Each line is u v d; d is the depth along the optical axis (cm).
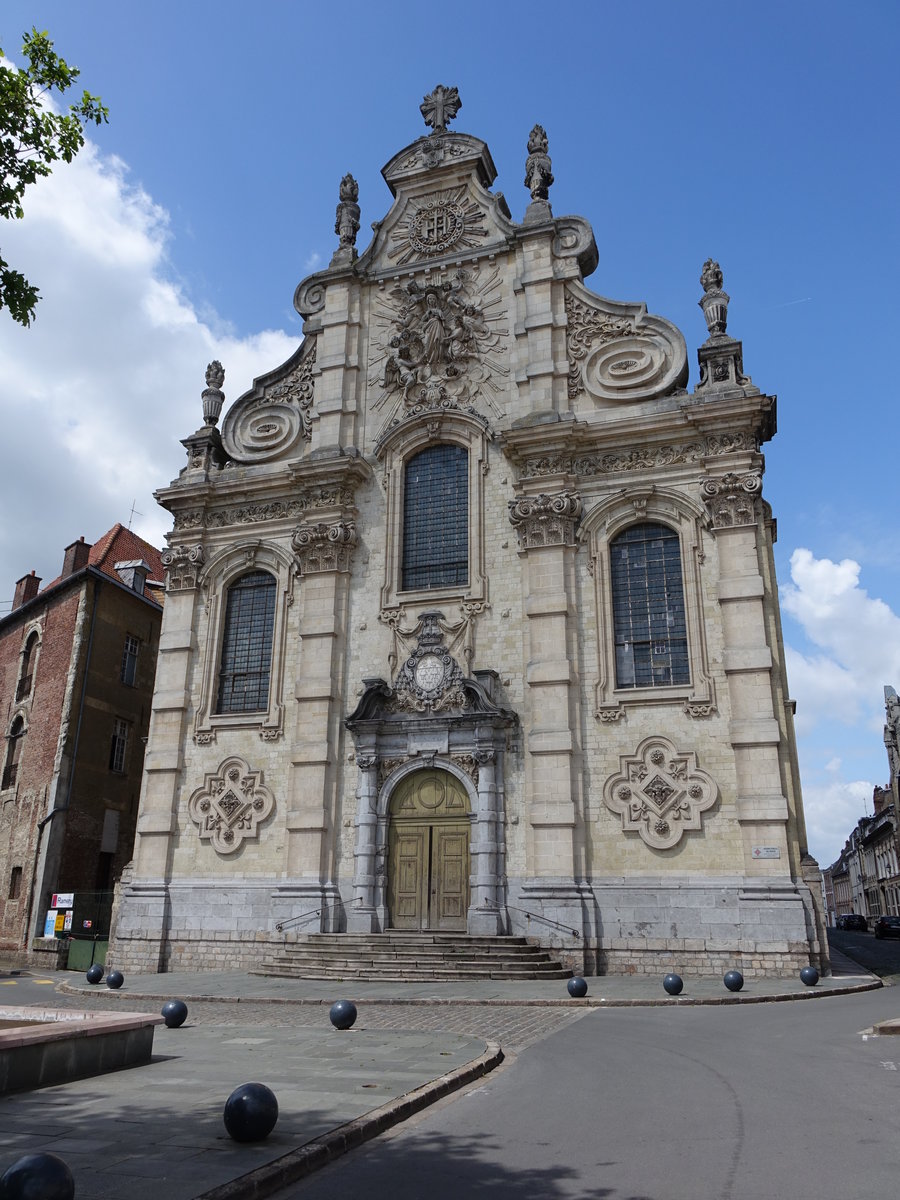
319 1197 633
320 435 2795
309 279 2972
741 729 2156
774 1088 926
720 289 2552
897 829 7631
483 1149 741
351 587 2638
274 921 2369
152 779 2622
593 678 2323
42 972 2695
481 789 2308
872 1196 604
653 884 2145
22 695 3606
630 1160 700
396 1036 1245
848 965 2425
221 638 2736
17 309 1112
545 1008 1623
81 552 3766
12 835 3338
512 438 2520
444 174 2941
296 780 2462
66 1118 806
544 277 2686
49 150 1138
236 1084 945
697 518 2353
